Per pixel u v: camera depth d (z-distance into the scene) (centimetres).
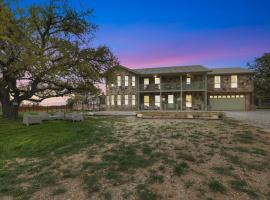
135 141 795
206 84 2756
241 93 2827
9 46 1184
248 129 1031
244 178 439
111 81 1670
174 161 546
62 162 573
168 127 1132
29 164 568
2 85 1388
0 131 1047
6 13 1151
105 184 418
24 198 366
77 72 1382
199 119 1570
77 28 1502
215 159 562
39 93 1585
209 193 374
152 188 395
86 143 788
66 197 367
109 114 2158
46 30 1411
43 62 1139
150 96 3109
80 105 3512
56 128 1131
